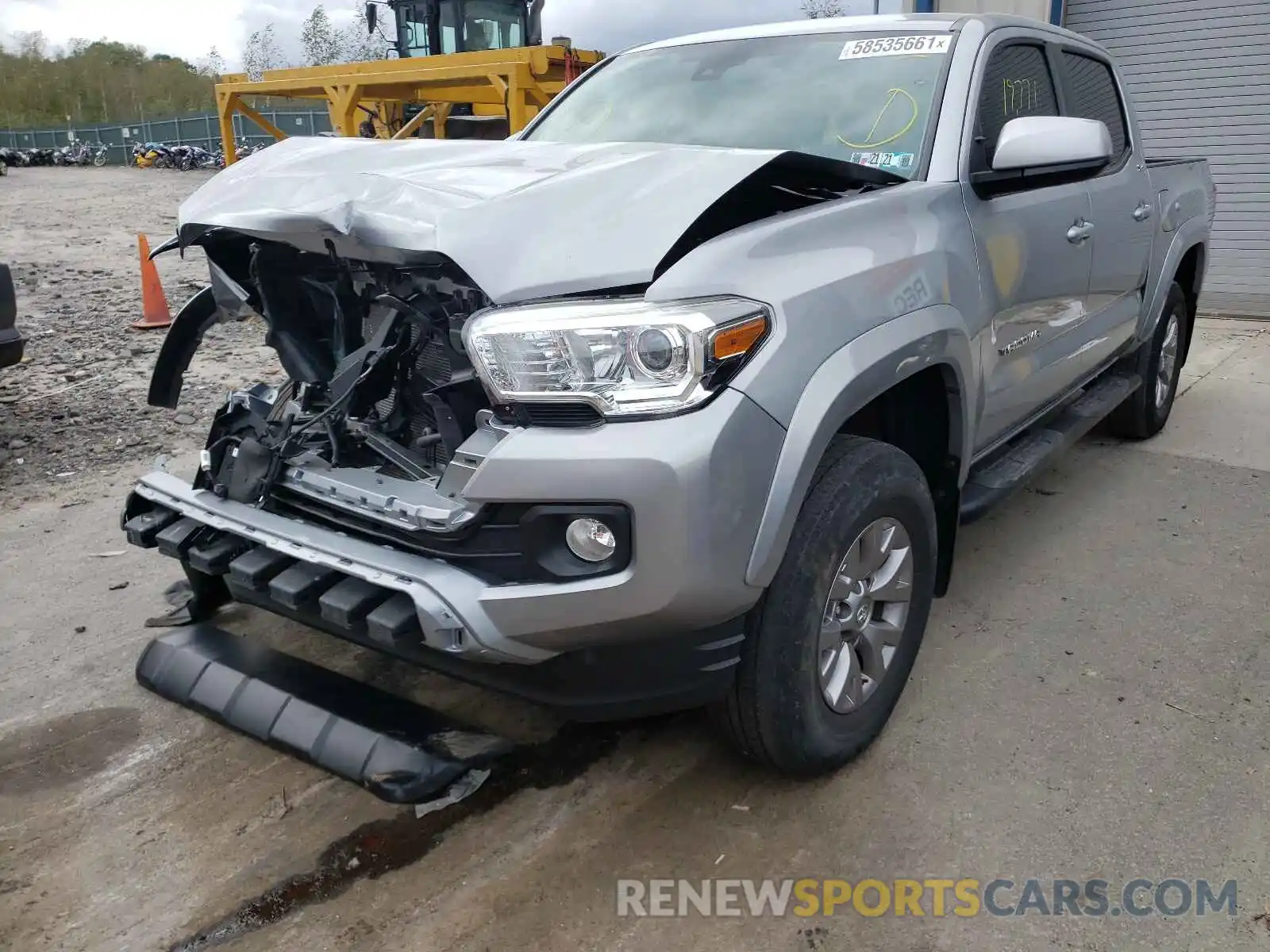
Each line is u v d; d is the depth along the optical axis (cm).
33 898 224
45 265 1139
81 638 340
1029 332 334
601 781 262
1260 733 277
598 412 202
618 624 205
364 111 1175
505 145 297
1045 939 208
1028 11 948
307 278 270
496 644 207
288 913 219
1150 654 320
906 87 312
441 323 235
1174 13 896
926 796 253
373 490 234
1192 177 523
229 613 346
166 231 1495
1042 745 273
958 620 344
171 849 239
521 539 207
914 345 244
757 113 323
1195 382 664
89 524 437
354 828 246
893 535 259
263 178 266
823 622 240
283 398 274
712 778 262
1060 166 314
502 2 1138
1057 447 375
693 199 215
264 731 258
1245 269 905
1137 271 440
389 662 318
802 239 231
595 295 206
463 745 251
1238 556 391
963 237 281
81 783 264
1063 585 369
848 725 256
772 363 211
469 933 212
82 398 618
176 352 324
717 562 203
